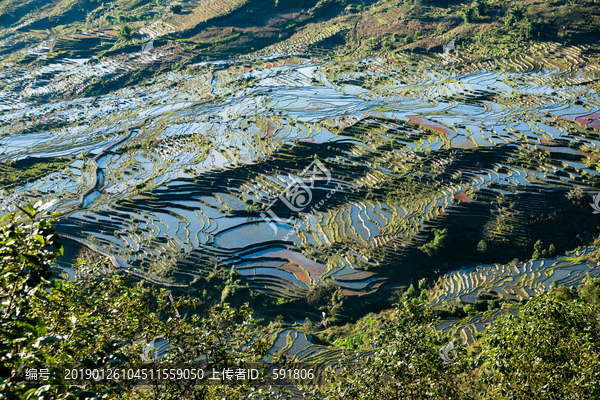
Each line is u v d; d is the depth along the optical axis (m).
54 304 11.76
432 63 120.50
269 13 158.00
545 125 80.69
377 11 150.38
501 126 81.62
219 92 116.69
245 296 51.91
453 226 58.72
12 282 7.79
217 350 12.62
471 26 128.38
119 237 64.06
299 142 81.31
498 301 46.88
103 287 13.20
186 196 71.44
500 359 12.82
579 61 106.44
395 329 14.27
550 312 13.43
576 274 49.62
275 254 58.28
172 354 12.39
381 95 104.88
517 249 55.53
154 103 114.94
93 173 80.94
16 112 115.62
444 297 49.00
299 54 138.25
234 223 64.44
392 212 63.41
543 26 117.44
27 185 81.50
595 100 88.88
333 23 150.62
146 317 13.09
